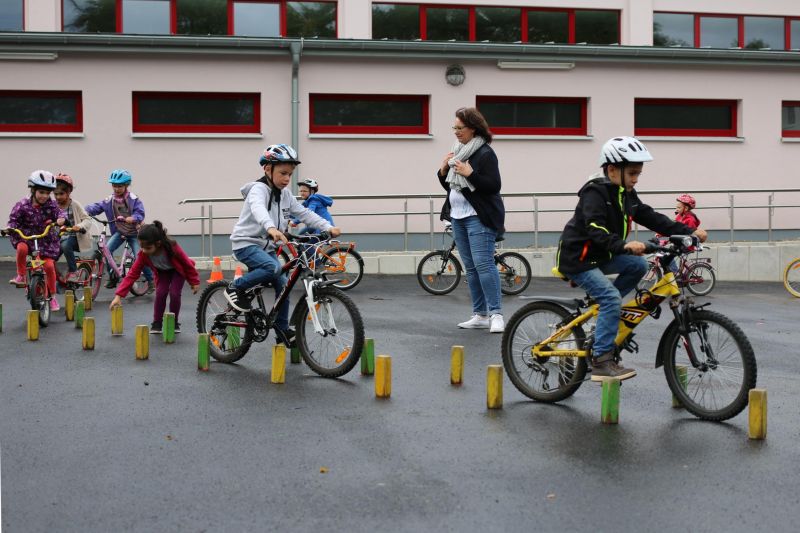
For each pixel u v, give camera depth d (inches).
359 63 756.0
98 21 753.0
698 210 815.7
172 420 236.1
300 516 165.6
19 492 179.0
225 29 771.4
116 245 522.3
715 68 819.4
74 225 489.1
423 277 556.7
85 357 329.4
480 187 384.8
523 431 226.8
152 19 761.6
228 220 737.6
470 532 158.1
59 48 701.9
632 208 251.3
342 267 570.6
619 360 250.2
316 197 568.7
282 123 745.6
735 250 743.1
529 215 784.3
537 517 165.2
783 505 171.9
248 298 309.7
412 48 750.5
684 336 240.8
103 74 718.5
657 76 808.9
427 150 768.9
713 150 820.6
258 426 229.9
